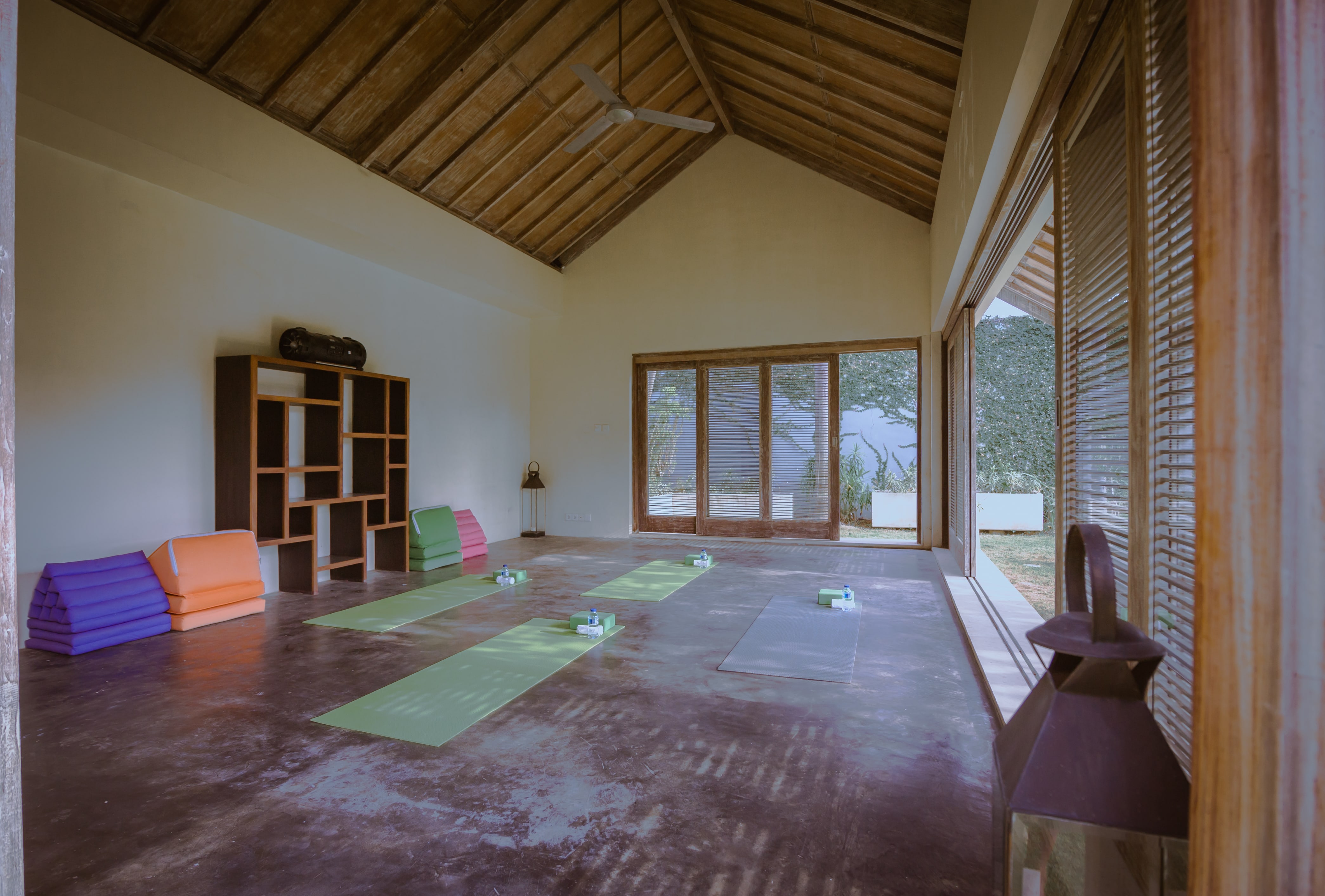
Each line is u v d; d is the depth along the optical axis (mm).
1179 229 1480
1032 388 10445
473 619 4621
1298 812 415
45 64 3695
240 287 5309
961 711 2980
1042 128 2789
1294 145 416
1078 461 2342
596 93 4734
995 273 5051
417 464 7254
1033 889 833
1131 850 805
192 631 4336
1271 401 427
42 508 4082
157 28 4141
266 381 5441
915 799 2225
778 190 8352
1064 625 889
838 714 2947
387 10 4852
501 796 2254
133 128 4074
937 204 6727
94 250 4355
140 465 4582
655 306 8828
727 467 8727
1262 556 433
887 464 11773
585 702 3100
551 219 8188
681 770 2436
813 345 8203
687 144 8539
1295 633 417
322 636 4223
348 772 2432
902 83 5246
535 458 9320
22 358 4000
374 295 6656
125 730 2812
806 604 5066
